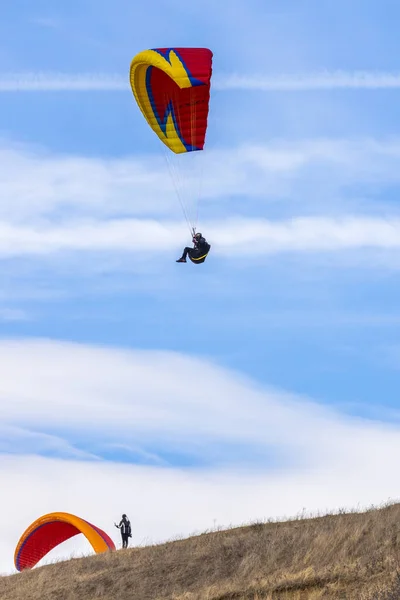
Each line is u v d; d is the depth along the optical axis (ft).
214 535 356.38
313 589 270.26
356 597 251.80
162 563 330.54
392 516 309.63
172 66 364.79
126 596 312.91
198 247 347.36
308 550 303.48
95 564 352.90
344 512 344.08
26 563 505.66
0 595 347.15
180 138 408.26
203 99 390.21
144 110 409.08
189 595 293.23
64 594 327.06
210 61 371.15
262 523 358.23
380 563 272.51
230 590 284.41
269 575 294.46
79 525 458.09
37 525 483.51
